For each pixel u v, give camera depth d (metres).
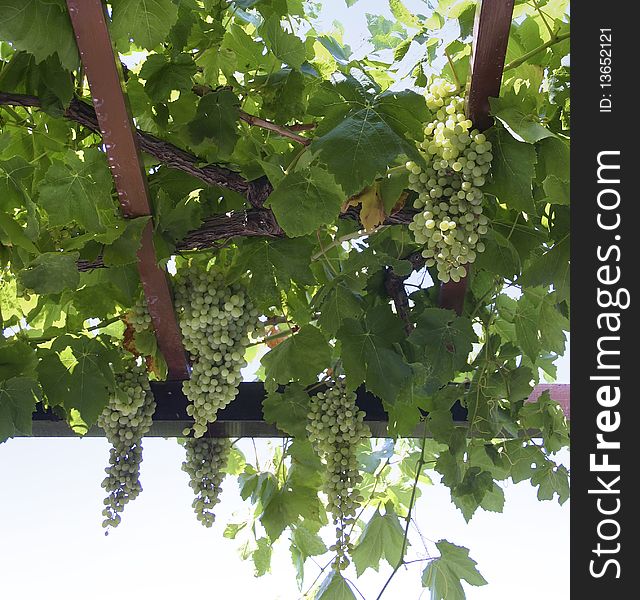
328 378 2.52
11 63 1.94
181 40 2.09
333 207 1.95
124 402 2.32
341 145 1.76
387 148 1.77
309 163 1.96
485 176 1.89
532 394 2.76
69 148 2.28
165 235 2.14
